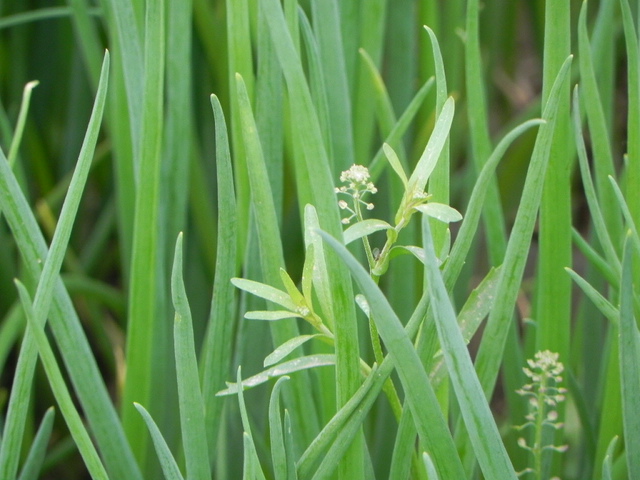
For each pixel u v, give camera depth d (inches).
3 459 29.0
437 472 27.3
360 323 33.9
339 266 27.0
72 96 52.5
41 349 27.0
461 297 39.6
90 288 44.4
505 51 60.1
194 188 42.4
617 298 33.2
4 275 48.5
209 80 46.0
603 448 32.4
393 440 37.6
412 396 26.7
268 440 36.3
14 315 38.2
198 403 28.0
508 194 53.1
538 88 71.7
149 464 36.4
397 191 35.6
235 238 29.4
